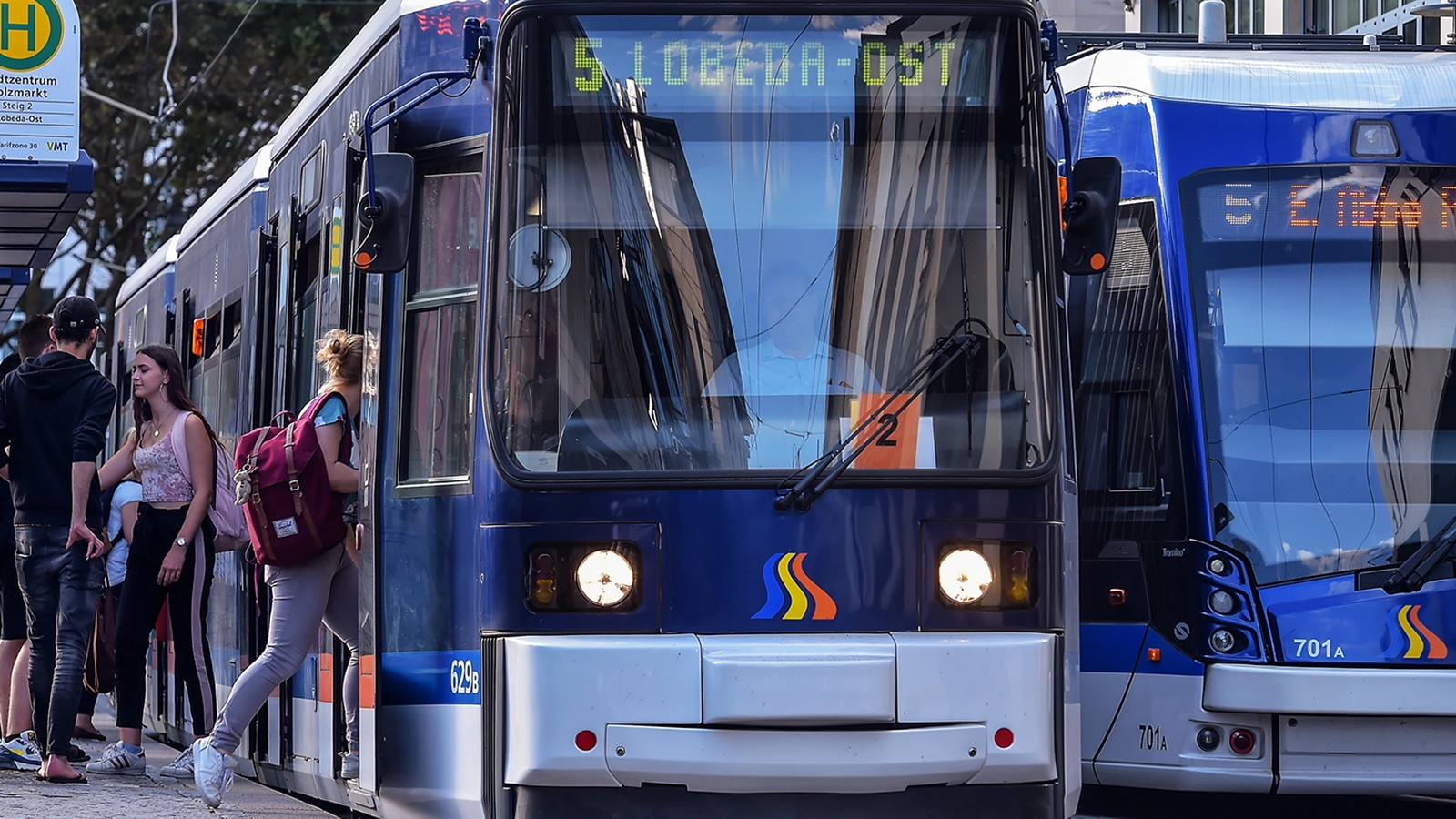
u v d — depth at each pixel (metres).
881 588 19.34
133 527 33.59
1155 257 28.84
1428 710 26.73
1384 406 28.33
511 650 19.14
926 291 19.98
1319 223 28.80
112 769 29.98
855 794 18.95
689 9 20.27
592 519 19.34
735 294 19.88
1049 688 19.36
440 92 21.09
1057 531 19.83
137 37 96.19
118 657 30.50
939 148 20.25
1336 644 27.41
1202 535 27.86
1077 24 58.47
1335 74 29.50
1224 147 28.95
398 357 22.12
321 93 27.17
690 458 19.53
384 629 21.84
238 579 31.39
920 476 19.50
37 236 47.66
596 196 20.05
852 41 20.30
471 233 21.17
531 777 18.86
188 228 41.94
